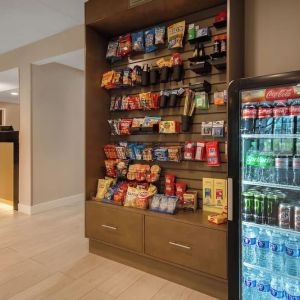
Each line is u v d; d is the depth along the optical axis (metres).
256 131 1.65
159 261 2.27
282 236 1.59
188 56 2.50
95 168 2.78
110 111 2.95
